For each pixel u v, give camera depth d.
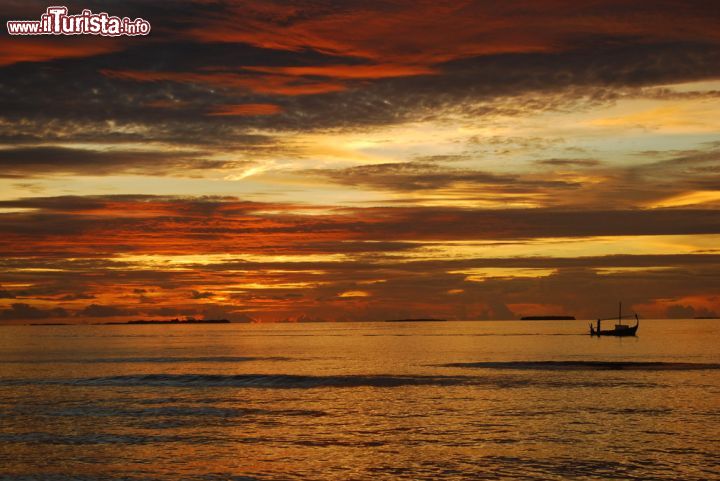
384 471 34.12
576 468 34.38
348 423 46.81
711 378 73.06
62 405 55.50
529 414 49.94
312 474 33.62
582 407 53.03
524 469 34.28
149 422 47.44
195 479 32.84
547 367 88.12
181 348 157.62
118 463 35.78
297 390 65.31
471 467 34.69
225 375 76.50
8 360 110.38
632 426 44.94
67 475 33.56
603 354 116.44
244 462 35.94
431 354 124.00
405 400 57.91
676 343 159.00
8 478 33.06
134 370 89.38
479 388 65.94
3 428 45.16
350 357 117.19
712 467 34.41
